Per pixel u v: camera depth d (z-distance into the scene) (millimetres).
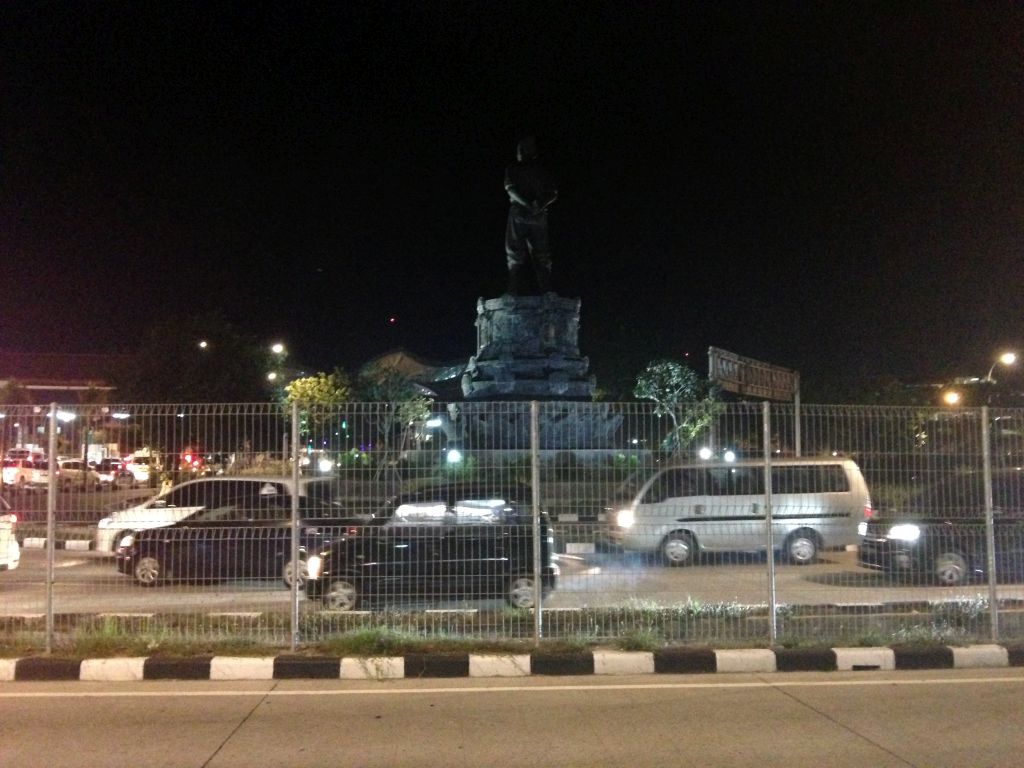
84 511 8984
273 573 9758
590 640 8734
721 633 9023
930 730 6484
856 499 13438
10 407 8938
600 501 9484
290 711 7059
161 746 6172
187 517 9781
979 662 8469
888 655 8398
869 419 9656
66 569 9531
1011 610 9617
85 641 8492
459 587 9359
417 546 9414
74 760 5875
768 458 8953
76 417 8961
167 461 9008
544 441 9523
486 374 33844
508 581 9344
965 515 9555
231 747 6148
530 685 7855
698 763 5789
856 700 7309
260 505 9781
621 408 9680
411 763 5816
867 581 10977
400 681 8008
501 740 6301
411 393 43781
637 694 7543
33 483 8961
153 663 8078
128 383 35062
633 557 9664
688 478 9898
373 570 9414
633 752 6020
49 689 7715
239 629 9070
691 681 7965
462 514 9414
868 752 5988
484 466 9477
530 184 34594
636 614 9242
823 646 8609
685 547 9961
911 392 41031
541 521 9281
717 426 9672
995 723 6656
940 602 9891
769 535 8867
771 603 8789
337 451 9336
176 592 9648
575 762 5824
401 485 9484
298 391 44688
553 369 33594
